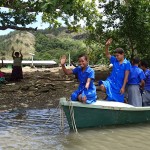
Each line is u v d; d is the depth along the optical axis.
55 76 20.75
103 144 6.80
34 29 21.20
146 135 7.55
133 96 9.16
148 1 18.61
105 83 8.93
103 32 20.16
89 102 8.04
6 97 13.12
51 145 6.74
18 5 16.75
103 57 22.17
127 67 8.84
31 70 29.73
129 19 18.91
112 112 8.27
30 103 12.13
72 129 8.03
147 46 19.06
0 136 7.51
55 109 11.14
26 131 8.01
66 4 11.85
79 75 8.27
